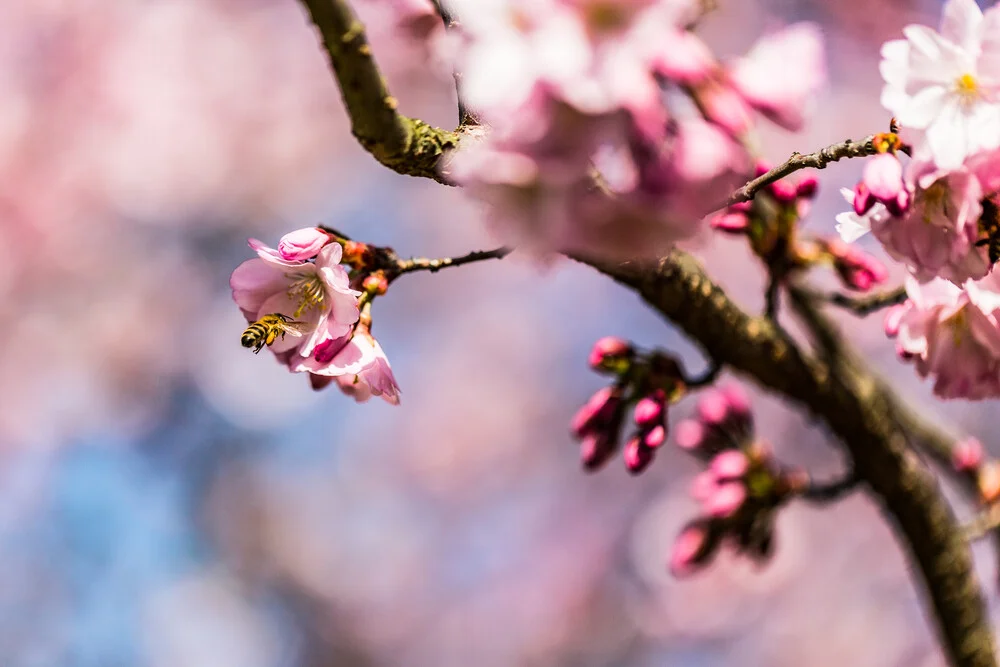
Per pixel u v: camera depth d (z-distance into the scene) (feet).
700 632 31.22
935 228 5.40
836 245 7.86
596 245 4.20
